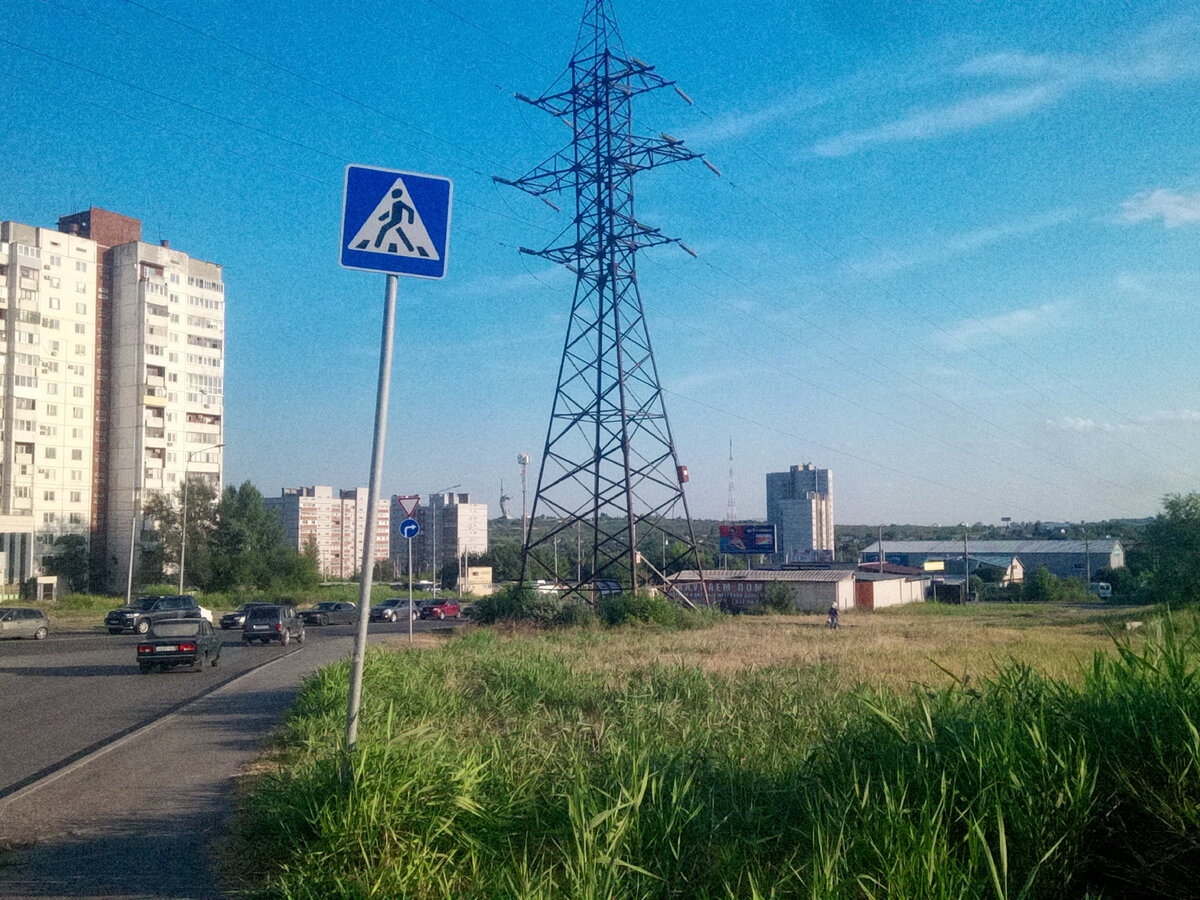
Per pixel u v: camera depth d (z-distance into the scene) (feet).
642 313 124.26
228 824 24.35
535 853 19.69
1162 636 21.06
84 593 237.66
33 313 241.76
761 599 189.78
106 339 261.03
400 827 19.13
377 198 22.75
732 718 34.50
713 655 74.64
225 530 253.65
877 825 15.79
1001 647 80.79
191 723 43.86
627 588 164.45
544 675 48.73
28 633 128.47
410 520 82.28
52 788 29.22
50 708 51.44
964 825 16.62
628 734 29.09
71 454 250.78
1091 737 17.69
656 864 17.31
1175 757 16.05
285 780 23.91
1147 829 15.66
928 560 328.90
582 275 124.36
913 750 19.17
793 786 21.17
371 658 52.42
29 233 244.42
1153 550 165.27
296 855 19.11
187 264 275.59
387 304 22.88
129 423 257.34
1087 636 101.76
